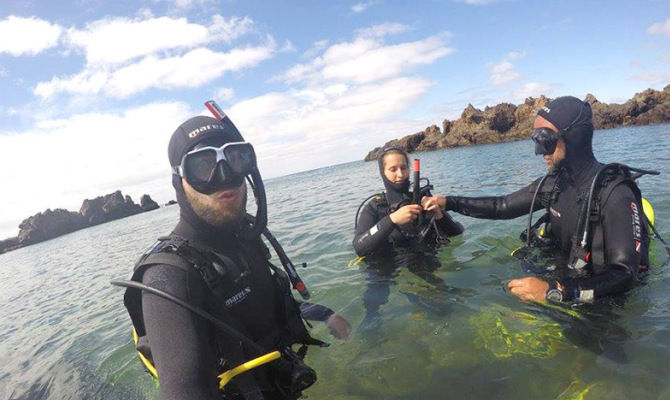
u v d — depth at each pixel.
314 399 2.17
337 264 4.56
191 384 1.38
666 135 16.31
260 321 1.99
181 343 1.45
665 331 2.20
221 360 1.74
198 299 1.64
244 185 1.94
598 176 2.59
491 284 3.21
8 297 8.48
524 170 11.88
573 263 2.72
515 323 2.56
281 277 2.27
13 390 3.43
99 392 2.93
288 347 2.20
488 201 3.83
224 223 1.86
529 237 3.32
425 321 2.79
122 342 3.83
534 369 2.10
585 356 2.12
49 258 15.80
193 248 1.76
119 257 10.53
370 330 2.80
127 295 1.68
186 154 1.74
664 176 6.56
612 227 2.47
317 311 2.81
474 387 2.05
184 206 1.86
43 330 5.07
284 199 15.84
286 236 6.98
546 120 2.82
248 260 2.04
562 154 2.78
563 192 2.96
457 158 22.64
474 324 2.64
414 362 2.34
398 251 4.34
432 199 3.95
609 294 2.32
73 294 6.94
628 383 1.87
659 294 2.58
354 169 35.28
